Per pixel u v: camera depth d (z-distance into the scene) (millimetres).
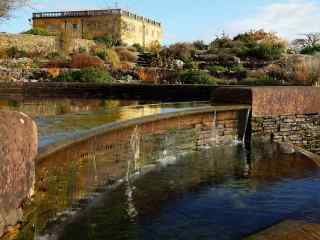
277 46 35312
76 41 41281
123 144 7734
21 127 4496
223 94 13555
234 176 8219
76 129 7047
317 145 13789
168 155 9562
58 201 5535
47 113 13242
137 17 59094
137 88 19109
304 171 8617
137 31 59062
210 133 11109
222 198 6848
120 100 18734
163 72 27906
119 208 6270
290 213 6039
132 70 28703
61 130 6930
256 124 12531
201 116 10703
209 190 7281
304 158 9969
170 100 17781
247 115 12320
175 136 9766
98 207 6277
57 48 39969
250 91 12477
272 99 12789
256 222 5805
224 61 32812
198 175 8242
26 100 18547
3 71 27672
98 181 6871
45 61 32469
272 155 10336
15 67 29500
